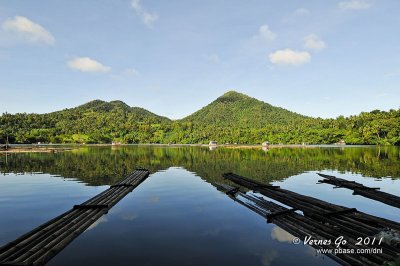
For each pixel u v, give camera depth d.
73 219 18.44
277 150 116.19
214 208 22.28
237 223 18.36
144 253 13.50
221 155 87.38
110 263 12.36
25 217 19.88
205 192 28.98
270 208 21.69
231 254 13.48
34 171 46.09
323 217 18.52
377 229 15.73
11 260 12.02
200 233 16.38
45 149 117.12
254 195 27.30
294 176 41.19
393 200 24.56
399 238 13.89
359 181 36.69
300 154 88.56
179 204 23.70
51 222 17.36
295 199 24.31
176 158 76.12
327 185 33.62
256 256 13.27
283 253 13.59
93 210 20.75
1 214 20.67
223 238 15.59
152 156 83.88
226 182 35.88
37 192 28.81
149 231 16.73
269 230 16.95
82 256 13.10
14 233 16.48
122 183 32.62
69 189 30.52
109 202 23.06
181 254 13.41
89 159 70.31
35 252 12.91
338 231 15.84
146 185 33.47
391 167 51.97
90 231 16.61
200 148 144.62
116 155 86.00
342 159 68.69
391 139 156.88
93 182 35.34
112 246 14.32
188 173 44.94
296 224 17.67
